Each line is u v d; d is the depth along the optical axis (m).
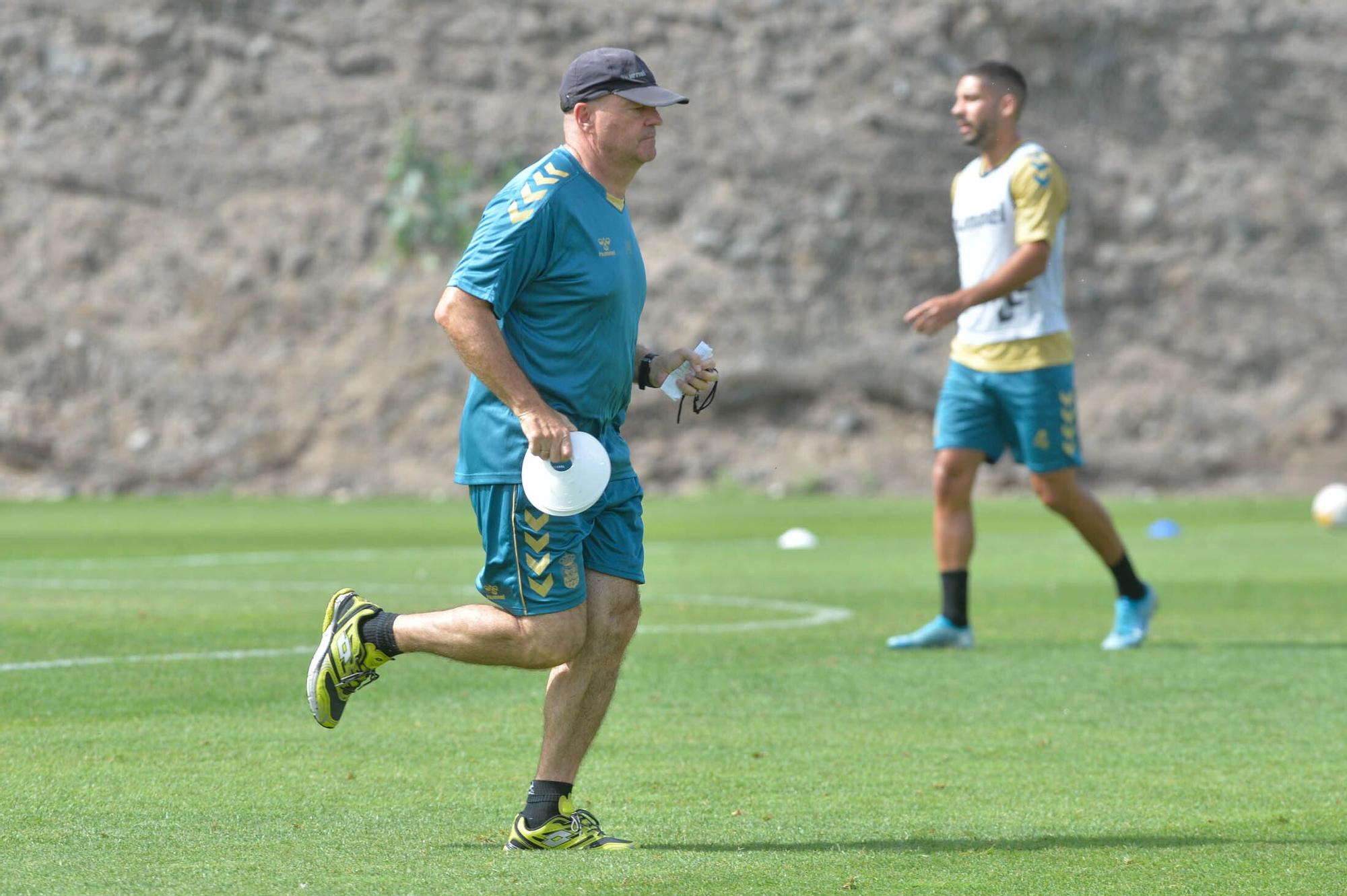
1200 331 130.00
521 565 13.87
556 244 13.93
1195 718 21.31
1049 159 28.48
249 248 123.00
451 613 14.30
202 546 57.78
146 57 133.50
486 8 142.00
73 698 21.80
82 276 119.69
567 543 13.87
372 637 14.48
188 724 19.98
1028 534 67.94
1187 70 148.25
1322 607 37.16
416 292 121.25
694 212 127.06
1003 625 33.59
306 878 12.27
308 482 109.62
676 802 15.73
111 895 11.64
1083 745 19.20
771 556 54.41
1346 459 121.69
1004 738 19.72
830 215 127.69
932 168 133.12
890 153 133.12
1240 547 58.16
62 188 124.19
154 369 115.12
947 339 123.00
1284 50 152.75
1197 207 138.50
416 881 12.25
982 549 58.34
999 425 29.33
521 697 22.59
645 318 119.25
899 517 81.62
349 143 130.38
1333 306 132.88
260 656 26.34
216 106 131.62
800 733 20.00
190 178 126.81
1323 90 150.50
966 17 145.25
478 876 12.47
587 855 13.34
